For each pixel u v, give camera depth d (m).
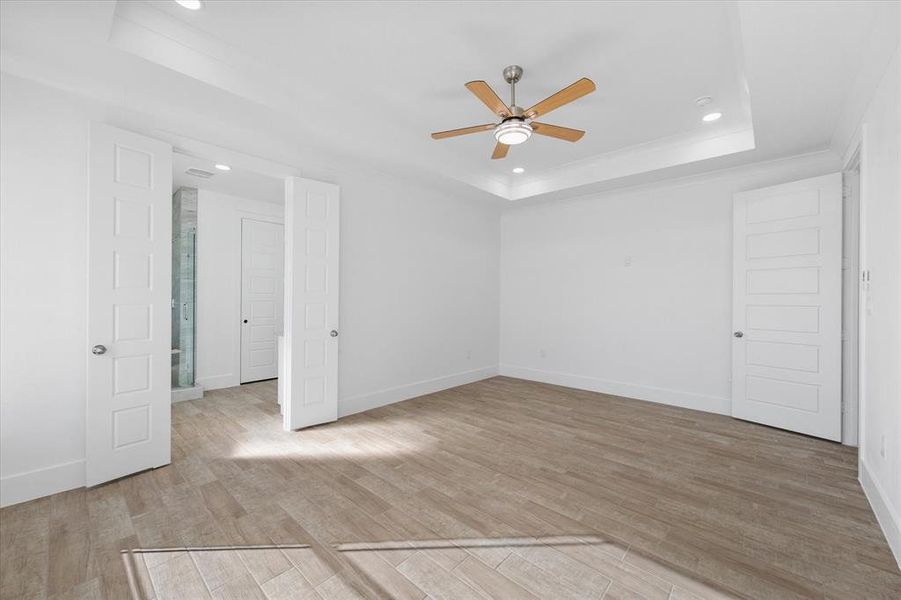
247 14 2.31
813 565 1.88
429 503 2.44
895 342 2.06
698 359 4.48
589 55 2.67
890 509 2.06
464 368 5.75
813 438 3.56
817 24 1.99
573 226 5.56
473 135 4.05
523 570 1.85
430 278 5.25
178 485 2.64
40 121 2.47
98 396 2.60
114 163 2.67
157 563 1.88
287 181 3.80
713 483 2.70
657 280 4.80
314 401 3.86
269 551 1.98
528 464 3.01
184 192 5.18
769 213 3.84
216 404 4.64
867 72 2.33
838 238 3.43
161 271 2.90
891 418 2.10
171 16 2.34
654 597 1.68
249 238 5.78
